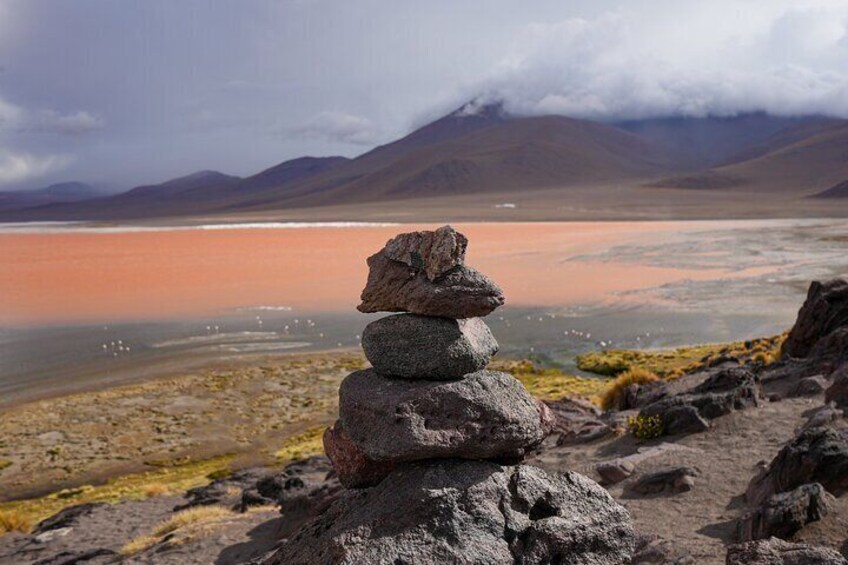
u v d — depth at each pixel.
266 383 60.78
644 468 19.95
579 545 10.14
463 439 10.15
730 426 22.58
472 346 10.67
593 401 40.41
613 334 75.50
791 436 20.69
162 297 109.12
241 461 43.53
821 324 36.00
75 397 57.19
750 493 16.28
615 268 123.00
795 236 164.88
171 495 35.81
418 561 9.38
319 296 107.12
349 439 11.06
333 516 10.97
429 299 10.41
